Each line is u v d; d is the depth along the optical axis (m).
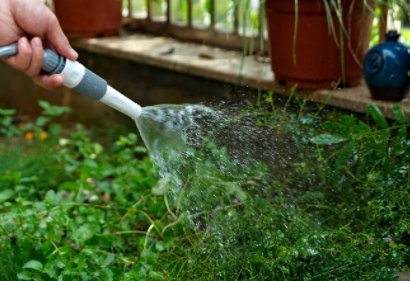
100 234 1.85
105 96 1.44
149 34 3.58
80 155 3.03
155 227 1.88
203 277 1.54
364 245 1.52
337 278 1.48
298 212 1.75
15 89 4.07
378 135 1.73
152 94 3.03
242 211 1.80
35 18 1.51
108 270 1.60
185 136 1.66
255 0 3.50
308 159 1.90
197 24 3.33
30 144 3.21
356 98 2.08
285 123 1.93
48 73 1.46
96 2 3.32
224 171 1.87
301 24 2.09
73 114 3.70
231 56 2.88
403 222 1.59
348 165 1.77
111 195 2.20
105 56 3.33
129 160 2.64
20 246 1.81
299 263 1.52
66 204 1.91
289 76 2.20
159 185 2.08
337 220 1.78
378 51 1.99
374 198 1.70
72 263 1.65
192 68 2.67
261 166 1.87
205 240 1.74
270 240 1.55
